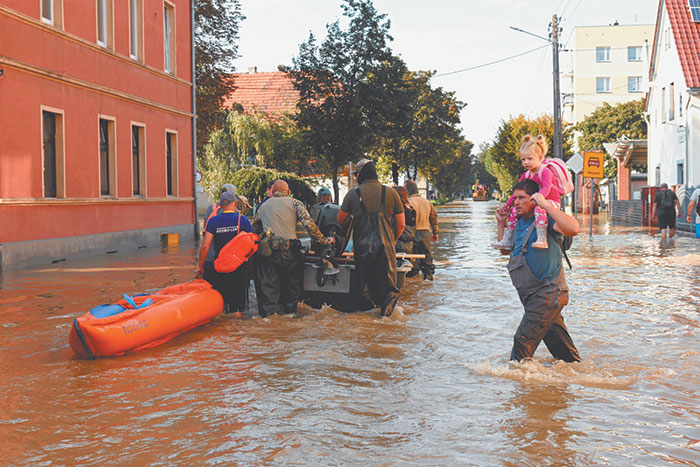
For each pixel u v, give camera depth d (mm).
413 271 12852
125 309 7402
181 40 26344
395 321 8562
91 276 13352
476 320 8602
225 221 9125
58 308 9500
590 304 9844
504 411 4957
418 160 50688
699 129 30172
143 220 22547
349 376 5953
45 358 6703
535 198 5754
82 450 4254
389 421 4758
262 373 6078
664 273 13688
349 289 9195
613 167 66500
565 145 70188
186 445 4328
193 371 6168
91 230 19109
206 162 46125
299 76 29500
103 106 19984
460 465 3990
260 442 4367
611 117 69812
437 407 5062
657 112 36656
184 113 26047
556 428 4602
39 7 16922
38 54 16797
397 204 8820
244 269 9219
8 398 5355
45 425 4723
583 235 26000
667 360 6473
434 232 12867
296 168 45188
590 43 85500
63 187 17781
